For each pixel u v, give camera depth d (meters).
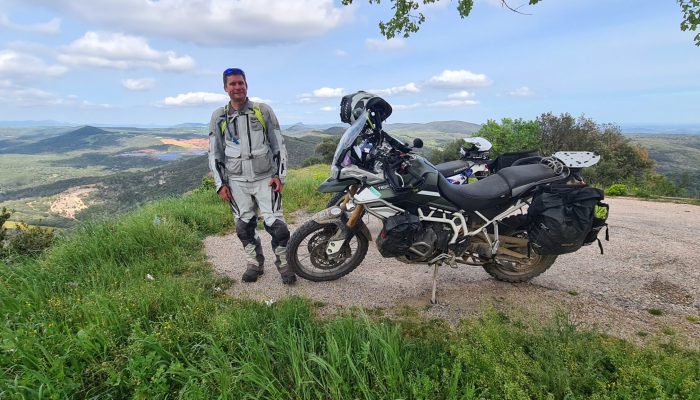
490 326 2.64
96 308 3.03
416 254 3.39
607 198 10.20
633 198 10.20
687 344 2.68
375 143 3.42
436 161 31.61
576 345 2.47
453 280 4.02
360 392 2.25
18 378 2.32
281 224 3.95
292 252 3.83
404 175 3.26
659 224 6.26
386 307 3.48
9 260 4.31
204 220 6.24
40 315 3.03
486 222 3.47
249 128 3.77
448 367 2.48
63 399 2.26
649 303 3.44
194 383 2.28
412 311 3.38
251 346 2.58
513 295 3.63
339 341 2.58
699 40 5.28
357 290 3.83
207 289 3.91
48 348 2.60
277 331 2.71
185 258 4.72
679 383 2.08
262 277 4.20
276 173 3.92
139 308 3.13
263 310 3.25
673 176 33.97
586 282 3.89
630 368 2.15
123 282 3.86
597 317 3.21
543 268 3.80
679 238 5.33
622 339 2.86
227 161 3.87
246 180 3.87
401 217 3.26
